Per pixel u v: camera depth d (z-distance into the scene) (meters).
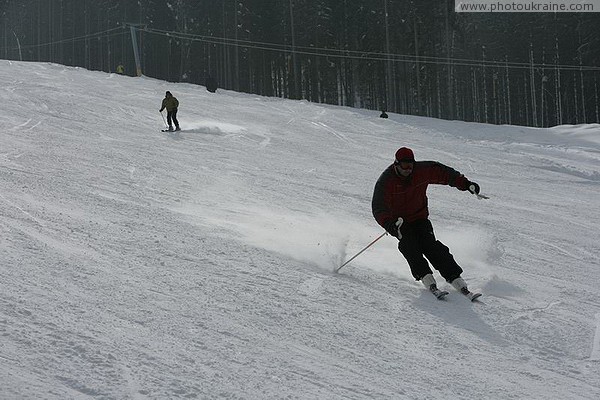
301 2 115.62
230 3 125.69
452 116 117.69
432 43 122.00
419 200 12.27
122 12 138.62
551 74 124.44
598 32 108.56
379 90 121.38
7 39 168.38
